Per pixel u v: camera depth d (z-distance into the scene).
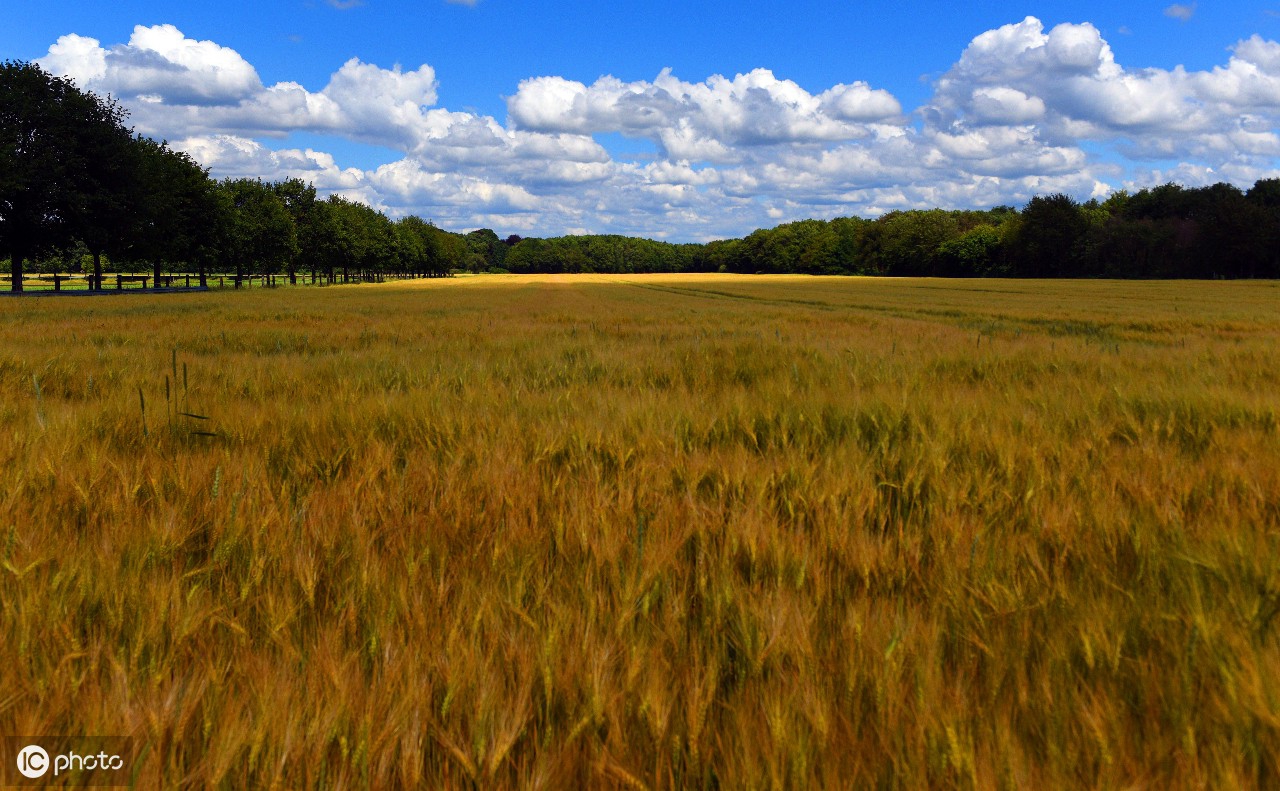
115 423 3.59
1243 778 1.20
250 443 3.35
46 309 20.27
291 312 18.77
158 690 1.39
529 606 1.79
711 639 1.68
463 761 1.23
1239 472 2.74
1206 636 1.51
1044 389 4.97
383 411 3.93
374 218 96.00
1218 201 89.94
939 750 1.24
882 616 1.63
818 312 22.41
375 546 2.16
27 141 37.12
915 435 3.48
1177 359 7.00
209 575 1.91
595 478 2.70
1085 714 1.31
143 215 40.84
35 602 1.65
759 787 1.20
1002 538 2.20
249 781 1.24
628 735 1.33
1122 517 2.27
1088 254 99.06
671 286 81.19
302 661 1.52
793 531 2.26
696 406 4.33
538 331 12.02
